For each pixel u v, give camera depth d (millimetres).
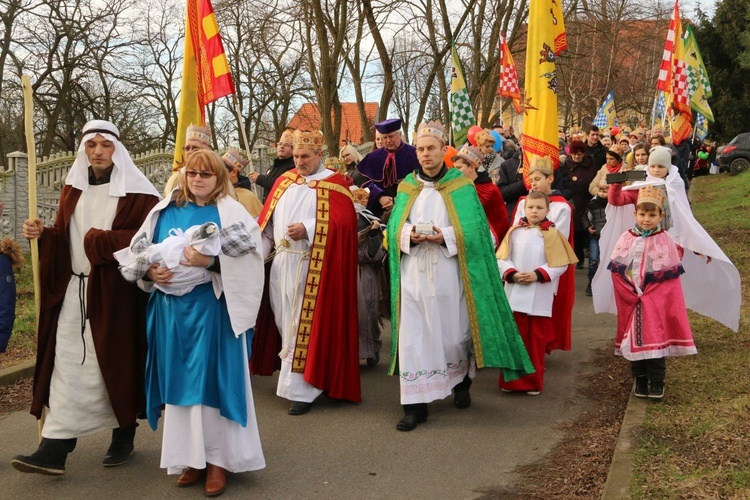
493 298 5512
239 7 18625
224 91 7410
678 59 12992
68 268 4547
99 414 4488
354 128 40188
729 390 5375
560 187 8258
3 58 24734
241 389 4281
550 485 4348
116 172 4613
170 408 4203
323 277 5883
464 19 18547
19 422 5812
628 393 5922
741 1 34656
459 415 5664
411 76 31000
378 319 7074
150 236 4348
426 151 5543
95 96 30719
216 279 4242
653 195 5469
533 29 8125
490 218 6359
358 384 5988
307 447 5086
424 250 5473
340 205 6035
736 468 4086
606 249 6676
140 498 4316
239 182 7285
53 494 4398
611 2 23016
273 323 6305
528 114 8188
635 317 5344
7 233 13281
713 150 32250
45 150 27734
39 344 4512
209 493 4293
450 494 4316
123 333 4492
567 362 6953
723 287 6352
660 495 3824
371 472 4645
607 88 28750
